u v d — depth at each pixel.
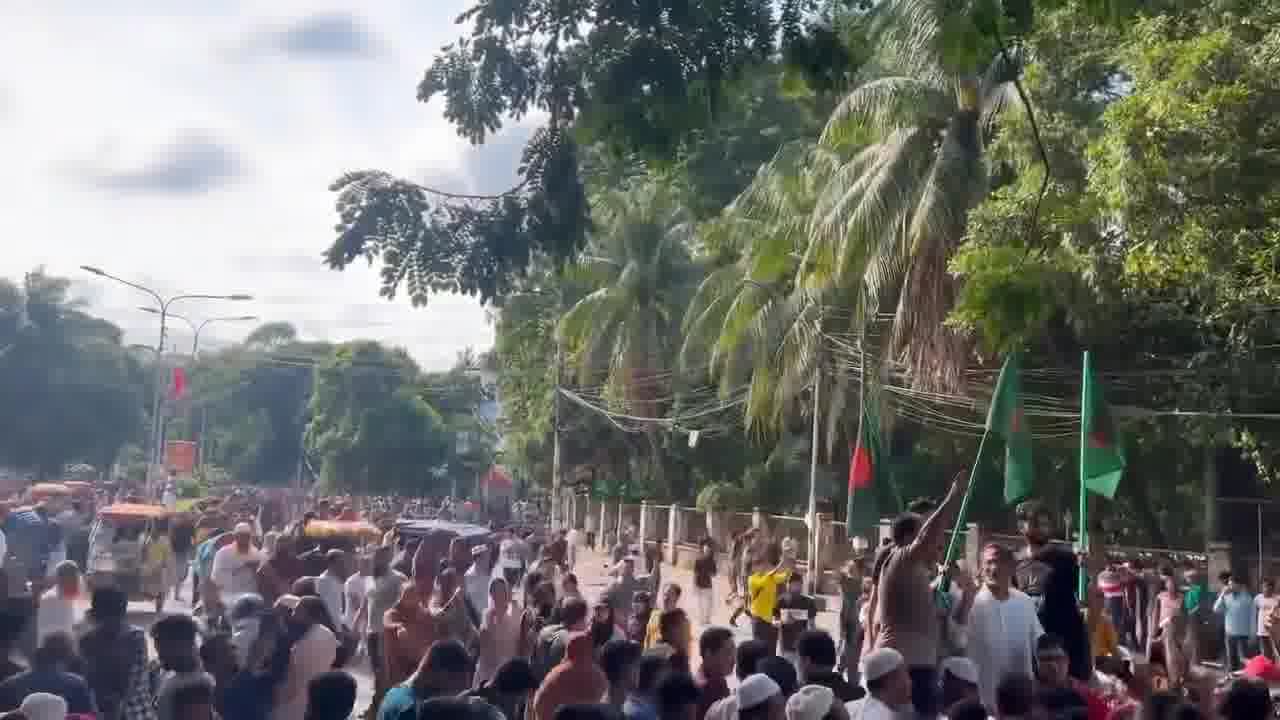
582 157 10.49
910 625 8.27
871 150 28.14
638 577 22.97
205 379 99.00
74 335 79.06
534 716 7.90
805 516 36.72
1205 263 15.90
